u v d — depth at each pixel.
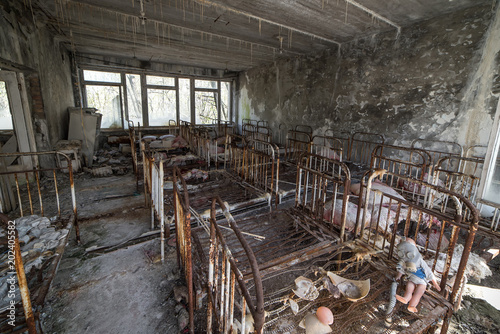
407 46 4.21
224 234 2.36
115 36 5.05
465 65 3.53
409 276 1.51
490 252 2.21
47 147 4.29
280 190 3.19
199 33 4.82
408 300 1.45
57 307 1.61
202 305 1.65
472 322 1.61
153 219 2.62
